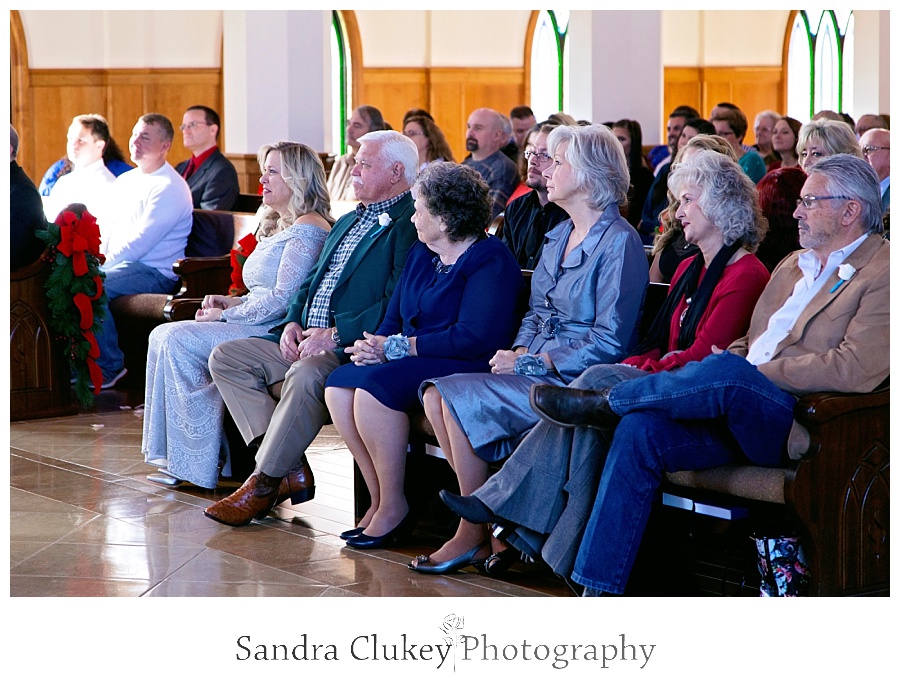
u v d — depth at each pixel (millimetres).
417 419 3984
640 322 3889
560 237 3938
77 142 7992
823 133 5184
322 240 4848
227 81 10289
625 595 3504
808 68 18766
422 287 4121
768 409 3133
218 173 8523
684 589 3619
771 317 3463
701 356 3564
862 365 3174
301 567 3807
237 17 10117
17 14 13414
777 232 4008
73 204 6316
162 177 7168
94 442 5734
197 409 4734
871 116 8562
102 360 7062
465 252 4035
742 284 3590
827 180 3320
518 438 3693
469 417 3660
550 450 3393
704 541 3574
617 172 3812
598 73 11844
